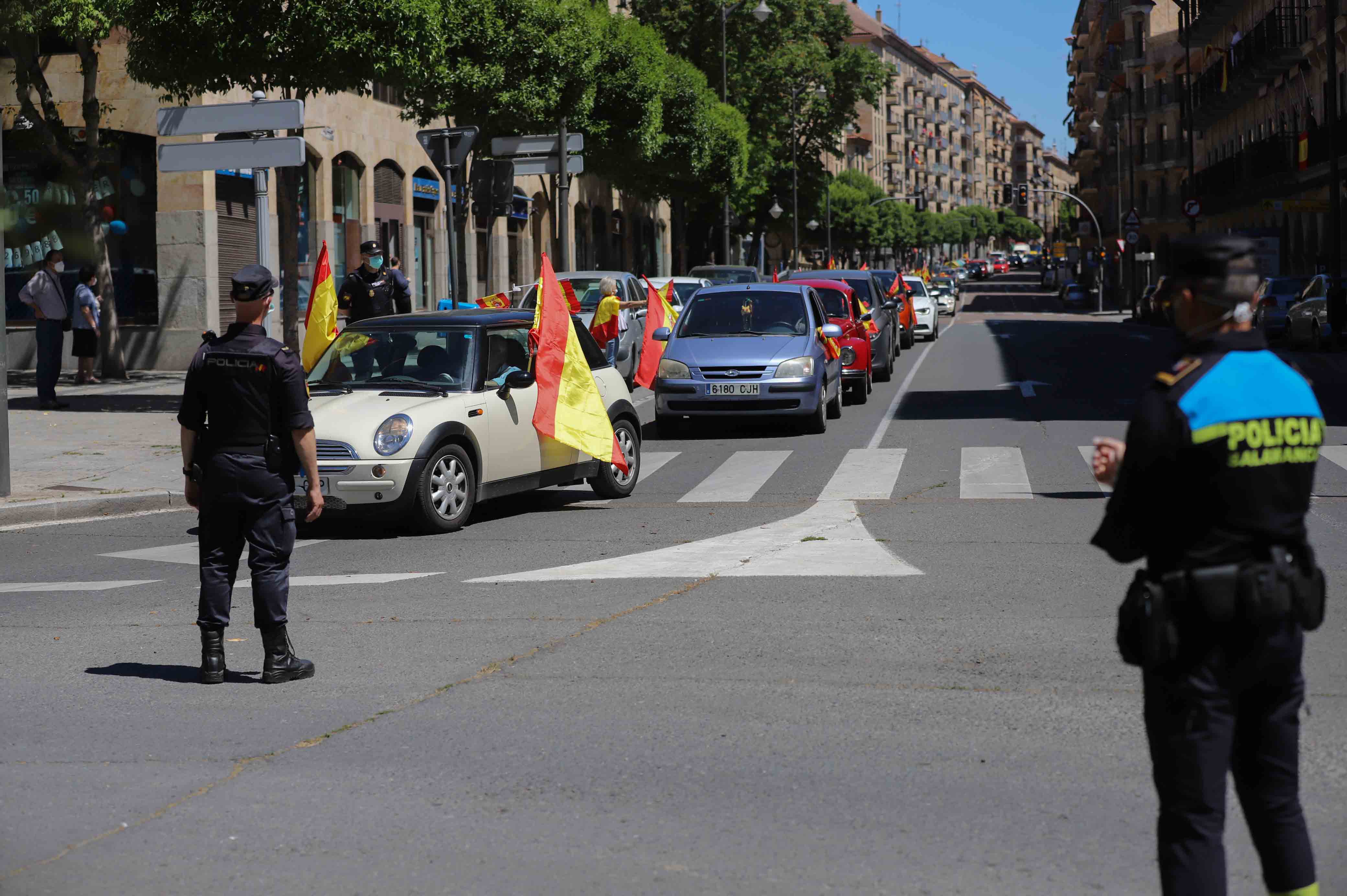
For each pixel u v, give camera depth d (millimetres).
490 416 11422
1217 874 3199
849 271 26750
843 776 5004
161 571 9711
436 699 6152
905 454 15133
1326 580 8281
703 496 12781
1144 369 25984
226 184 28484
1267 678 3225
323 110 31891
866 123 149250
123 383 24141
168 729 5789
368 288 17906
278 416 6516
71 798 4930
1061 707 5805
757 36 58469
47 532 11469
